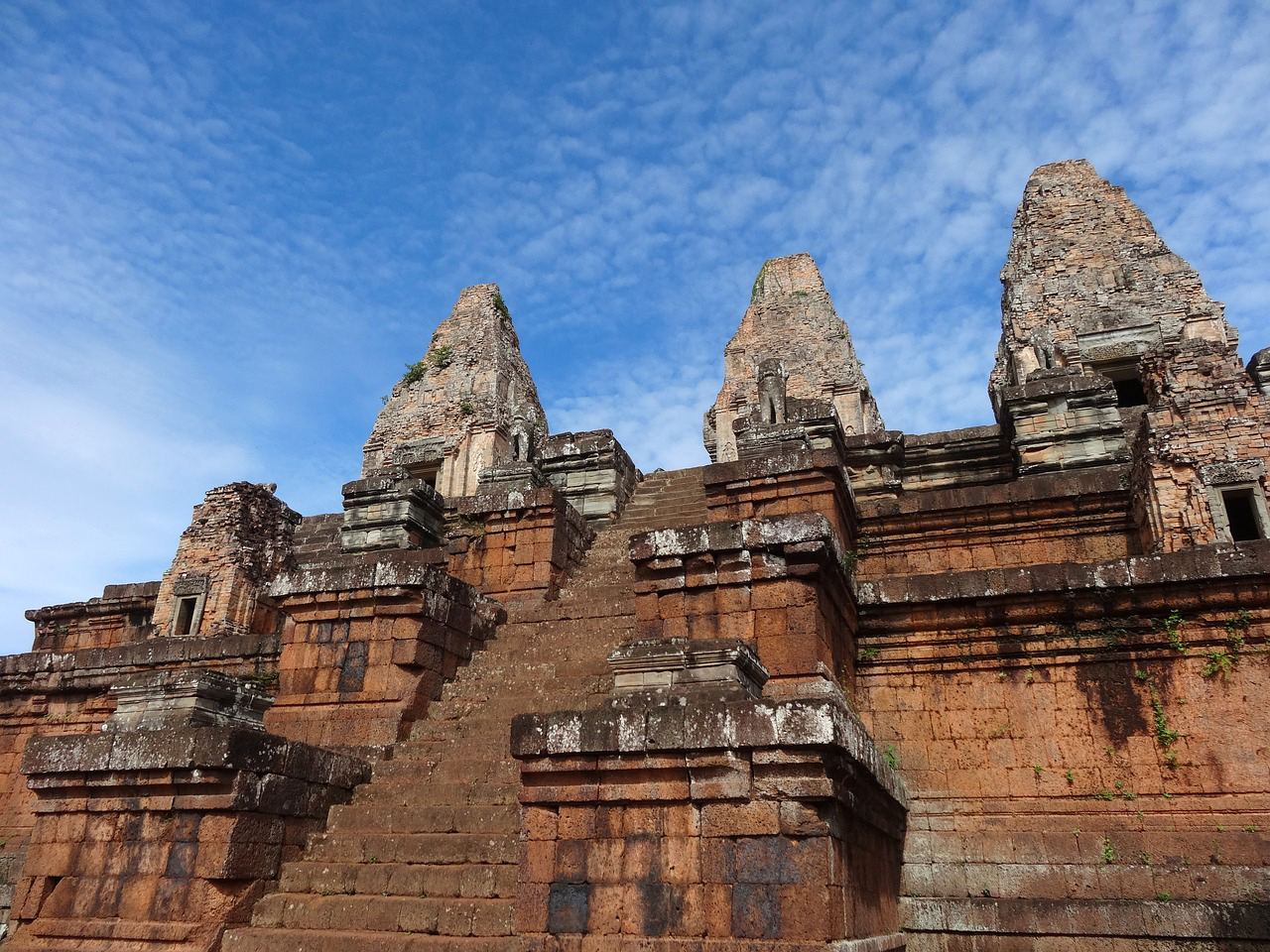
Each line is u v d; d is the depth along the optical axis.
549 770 8.23
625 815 7.94
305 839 10.16
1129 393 25.78
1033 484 16.36
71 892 9.59
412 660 12.55
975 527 16.66
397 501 24.12
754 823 7.48
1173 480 14.62
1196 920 9.73
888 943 8.78
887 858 10.49
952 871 11.20
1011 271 27.50
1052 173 27.91
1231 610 11.38
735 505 16.09
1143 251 25.89
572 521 18.28
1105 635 11.91
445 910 8.65
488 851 9.42
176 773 9.50
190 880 9.14
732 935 7.25
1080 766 11.55
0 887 12.56
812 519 11.33
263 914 9.22
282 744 9.98
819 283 35.19
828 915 7.04
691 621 11.71
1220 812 10.77
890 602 12.84
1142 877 10.48
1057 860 10.95
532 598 16.38
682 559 11.96
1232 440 14.43
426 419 34.69
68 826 9.91
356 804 10.73
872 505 17.28
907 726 12.47
